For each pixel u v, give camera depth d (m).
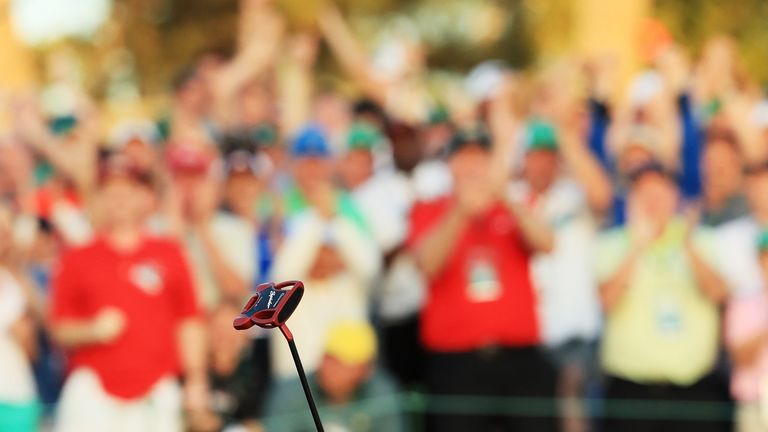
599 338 23.14
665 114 24.81
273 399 21.64
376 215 23.19
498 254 22.22
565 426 22.67
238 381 21.42
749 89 26.25
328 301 22.02
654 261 22.75
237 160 22.48
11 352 21.02
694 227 22.97
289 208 22.41
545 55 37.19
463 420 22.22
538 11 37.09
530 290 22.39
